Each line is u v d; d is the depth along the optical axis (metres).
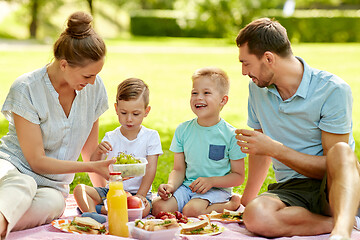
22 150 3.06
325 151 3.13
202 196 3.50
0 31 30.64
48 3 33.28
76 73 2.95
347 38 29.86
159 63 17.25
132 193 3.57
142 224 2.69
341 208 2.48
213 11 26.30
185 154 3.70
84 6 34.00
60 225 2.90
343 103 3.05
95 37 2.94
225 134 3.62
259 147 2.99
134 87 3.53
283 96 3.23
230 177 3.56
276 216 2.79
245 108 9.59
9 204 2.62
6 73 13.40
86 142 3.60
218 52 21.25
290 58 3.14
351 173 2.57
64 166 3.03
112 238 2.59
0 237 2.62
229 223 3.18
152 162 3.59
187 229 2.85
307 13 30.98
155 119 8.23
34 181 2.91
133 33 33.00
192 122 3.74
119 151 3.62
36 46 23.14
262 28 3.10
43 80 3.11
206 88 3.56
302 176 3.19
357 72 14.55
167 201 3.46
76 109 3.23
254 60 3.12
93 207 3.32
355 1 41.56
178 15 33.00
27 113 3.03
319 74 3.16
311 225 2.84
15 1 30.98
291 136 3.23
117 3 37.62
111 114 8.57
